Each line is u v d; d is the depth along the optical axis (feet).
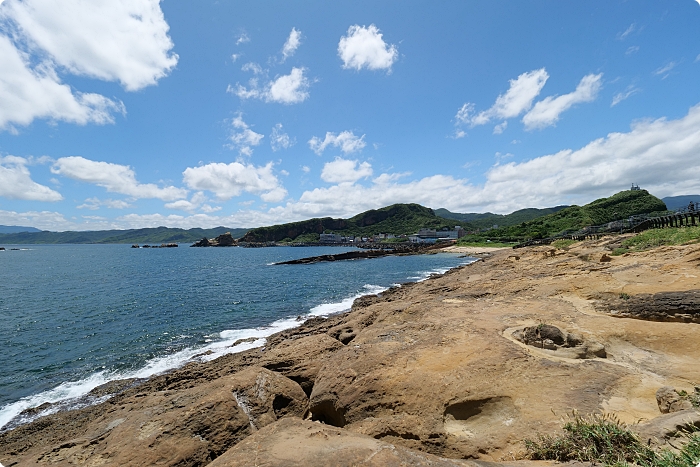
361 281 142.41
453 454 18.43
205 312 84.43
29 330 68.74
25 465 21.57
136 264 246.68
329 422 27.50
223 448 22.35
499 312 39.91
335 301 98.22
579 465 12.95
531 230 338.75
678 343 26.48
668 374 22.72
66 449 22.79
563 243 158.40
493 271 100.78
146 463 20.44
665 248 62.18
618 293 40.86
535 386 21.91
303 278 154.71
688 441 12.92
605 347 28.12
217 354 53.01
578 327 31.99
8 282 144.66
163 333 65.87
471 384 22.88
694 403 16.83
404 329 36.99
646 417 17.60
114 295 110.01
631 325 30.68
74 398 40.11
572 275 59.57
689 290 34.01
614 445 14.03
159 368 48.52
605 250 90.68
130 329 68.90
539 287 54.85
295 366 34.68
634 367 24.49
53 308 89.61
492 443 18.02
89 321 75.77
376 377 26.11
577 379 22.21
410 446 19.90
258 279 151.94
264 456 13.55
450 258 250.16
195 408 24.35
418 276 155.12
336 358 31.96
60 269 206.69
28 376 46.70
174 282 143.02
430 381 24.03
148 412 25.95
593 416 17.48
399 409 22.67
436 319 39.01
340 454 13.10
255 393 27.61
